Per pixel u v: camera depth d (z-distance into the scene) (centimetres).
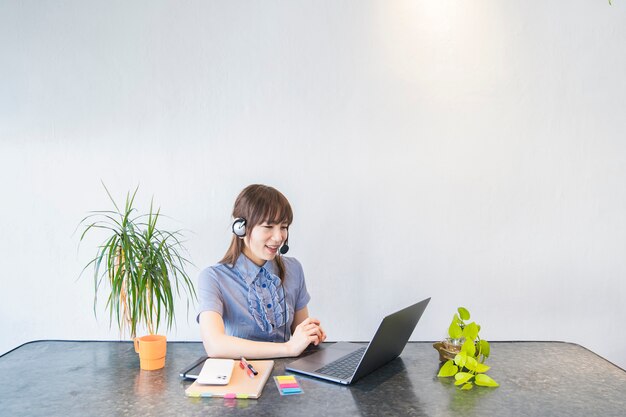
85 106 244
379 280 249
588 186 251
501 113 250
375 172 248
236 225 175
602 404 112
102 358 148
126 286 183
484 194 250
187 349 160
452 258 250
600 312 253
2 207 243
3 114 242
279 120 246
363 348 158
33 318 246
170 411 107
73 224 244
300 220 248
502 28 249
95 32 243
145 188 245
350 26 246
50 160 244
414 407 110
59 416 105
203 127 246
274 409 108
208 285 173
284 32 246
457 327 141
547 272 252
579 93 250
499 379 129
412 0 248
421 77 248
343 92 247
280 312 185
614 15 249
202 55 245
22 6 241
